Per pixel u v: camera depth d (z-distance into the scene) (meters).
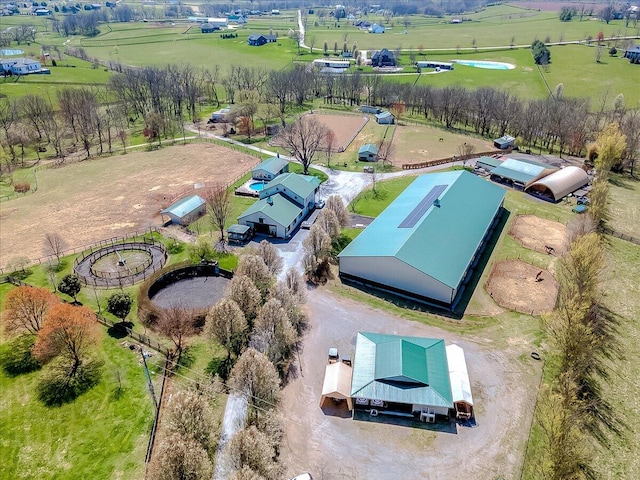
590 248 66.25
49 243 82.25
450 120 164.50
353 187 113.00
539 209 100.19
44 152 142.12
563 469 41.75
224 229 91.94
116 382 55.00
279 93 179.50
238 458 41.69
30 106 150.88
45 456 46.28
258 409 48.56
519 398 53.66
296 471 45.38
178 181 116.44
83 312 59.03
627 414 52.56
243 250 84.38
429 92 173.12
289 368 57.72
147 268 78.69
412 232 76.00
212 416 48.53
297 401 53.06
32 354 58.34
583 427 50.41
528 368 57.84
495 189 98.44
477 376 56.66
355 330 64.38
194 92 177.75
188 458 39.56
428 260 71.31
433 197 88.94
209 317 56.84
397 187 112.56
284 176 102.00
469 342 62.19
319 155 134.12
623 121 143.00
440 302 69.62
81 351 57.78
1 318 62.75
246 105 159.12
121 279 75.38
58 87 194.88
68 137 151.12
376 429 49.88
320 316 67.19
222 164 127.81
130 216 98.31
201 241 80.38
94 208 102.25
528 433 49.31
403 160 131.50
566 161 128.88
